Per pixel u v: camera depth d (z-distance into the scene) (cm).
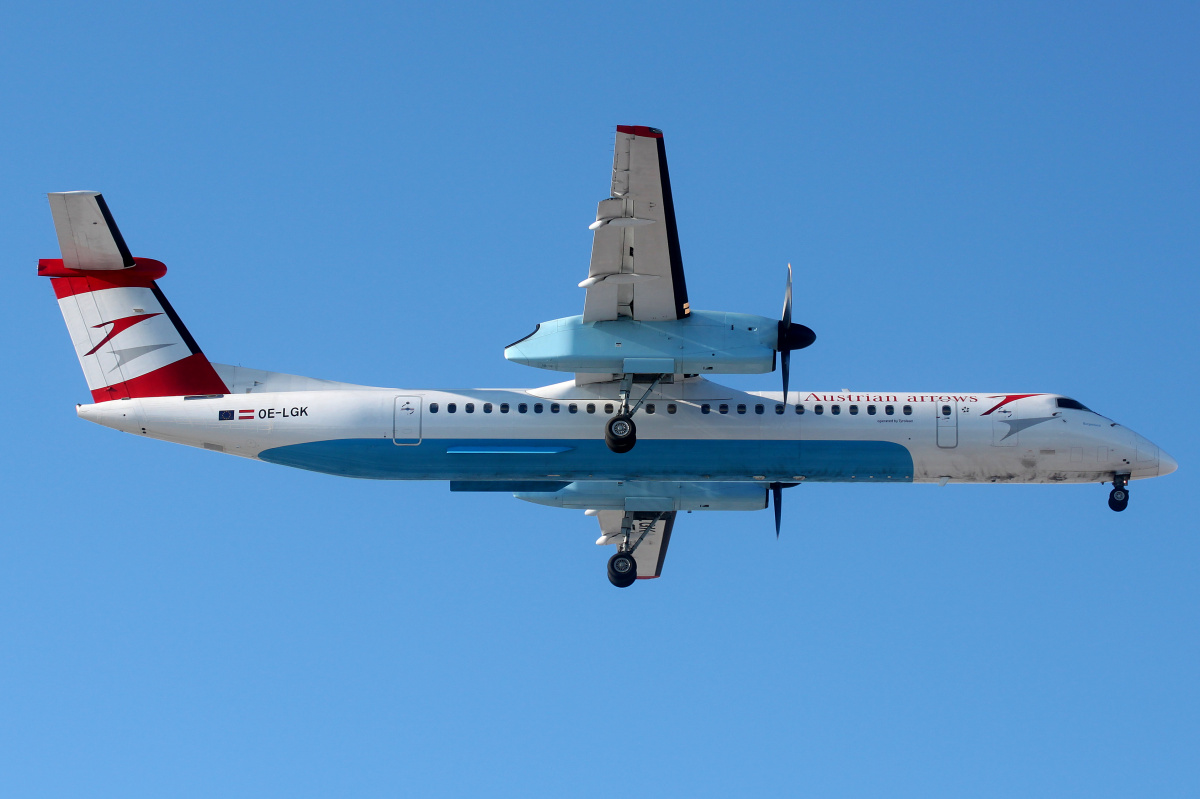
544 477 5219
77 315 5269
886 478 5266
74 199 5022
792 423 5172
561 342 4809
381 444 5150
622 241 4466
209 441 5203
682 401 5188
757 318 4809
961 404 5266
